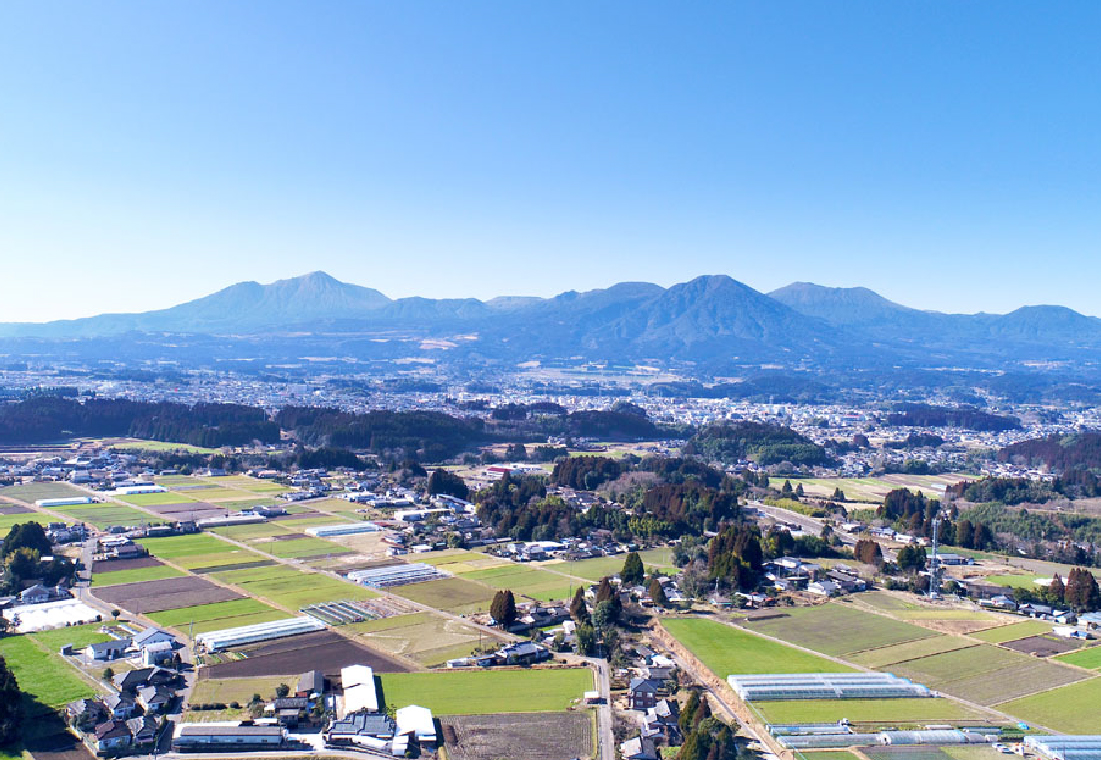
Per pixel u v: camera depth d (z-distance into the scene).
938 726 151.75
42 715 149.12
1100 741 143.88
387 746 140.50
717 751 133.75
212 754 137.88
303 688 159.62
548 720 151.88
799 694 163.38
